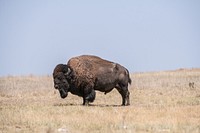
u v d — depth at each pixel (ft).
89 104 326.24
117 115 250.57
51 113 260.62
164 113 258.98
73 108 282.56
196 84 493.77
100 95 402.11
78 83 311.06
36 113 255.70
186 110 271.90
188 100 349.82
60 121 230.89
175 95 396.16
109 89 326.44
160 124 220.64
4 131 210.59
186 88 453.17
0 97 397.39
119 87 329.72
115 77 325.21
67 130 209.46
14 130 213.05
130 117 244.01
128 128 213.05
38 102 354.74
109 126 217.15
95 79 316.81
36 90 456.86
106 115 251.19
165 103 334.85
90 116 247.91
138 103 345.92
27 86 502.79
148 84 500.74
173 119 235.40
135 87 469.16
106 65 322.96
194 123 225.56
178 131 204.54
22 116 242.37
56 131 207.92
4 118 237.04
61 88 308.40
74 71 309.83
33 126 220.02
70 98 387.75
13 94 416.67
